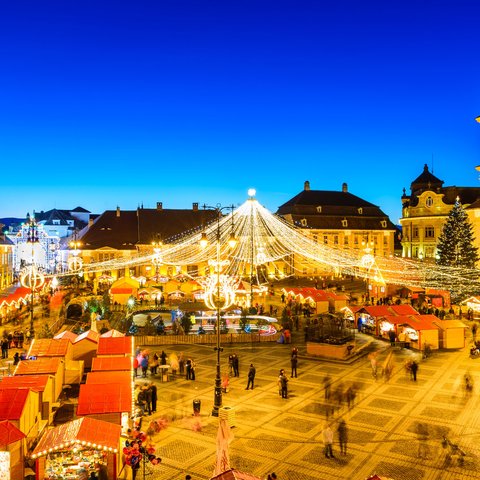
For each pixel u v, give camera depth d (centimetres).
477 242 6869
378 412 2122
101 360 2183
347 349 3122
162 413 2138
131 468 1573
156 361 2812
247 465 1636
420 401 2264
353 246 9519
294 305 4984
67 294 5894
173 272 8019
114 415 1700
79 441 1434
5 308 4553
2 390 1692
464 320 4569
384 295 5631
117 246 8406
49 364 2230
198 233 8594
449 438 1838
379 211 9950
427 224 8500
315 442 1817
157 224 8744
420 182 8944
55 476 1448
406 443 1795
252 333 3688
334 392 2408
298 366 2936
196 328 3959
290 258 8731
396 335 3516
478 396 2334
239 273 8062
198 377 2706
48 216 12631
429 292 5391
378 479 1234
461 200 8519
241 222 8469
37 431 1784
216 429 1952
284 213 9612
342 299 5012
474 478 1537
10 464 1455
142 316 4559
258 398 2327
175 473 1591
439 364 2967
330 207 9606
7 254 7700
